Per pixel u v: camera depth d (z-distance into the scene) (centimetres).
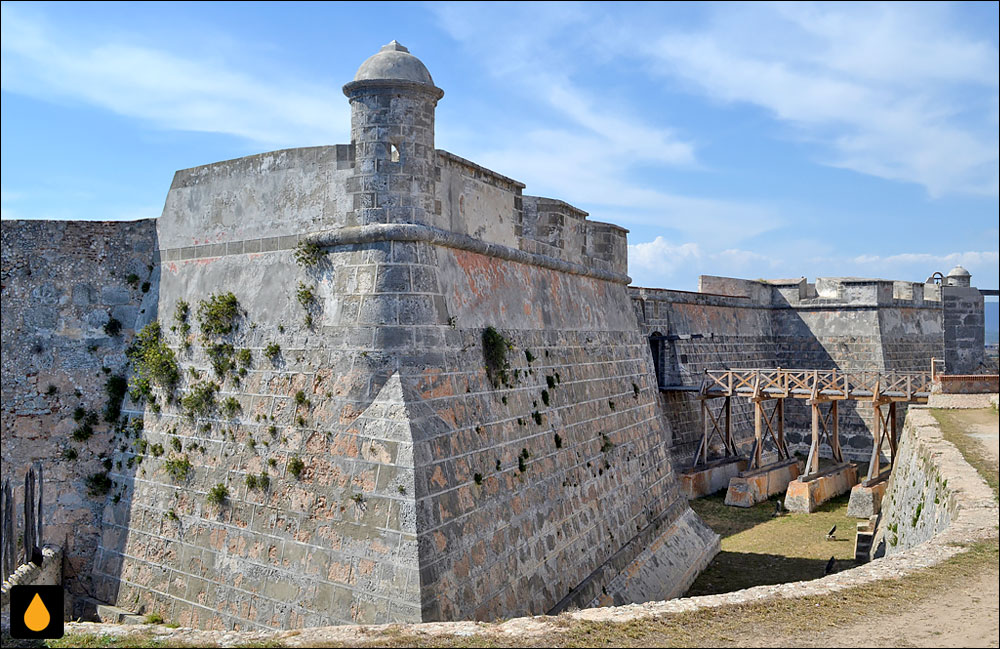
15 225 1842
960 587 1088
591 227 2248
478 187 1609
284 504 1344
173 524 1502
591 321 2089
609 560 1756
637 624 1029
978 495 1443
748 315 4288
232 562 1383
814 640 949
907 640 931
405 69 1393
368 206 1384
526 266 1800
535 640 984
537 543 1494
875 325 4200
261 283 1523
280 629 1277
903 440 2397
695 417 3647
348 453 1291
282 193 1520
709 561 2253
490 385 1497
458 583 1234
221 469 1459
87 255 1831
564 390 1802
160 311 1712
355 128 1416
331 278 1412
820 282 4459
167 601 1457
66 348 1792
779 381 3206
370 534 1224
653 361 3544
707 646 947
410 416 1259
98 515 1672
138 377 1692
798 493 2928
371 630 1035
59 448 1736
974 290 4759
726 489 3316
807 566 2192
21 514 1733
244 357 1495
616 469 1961
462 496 1306
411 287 1351
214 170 1656
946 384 2780
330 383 1352
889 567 1188
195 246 1683
